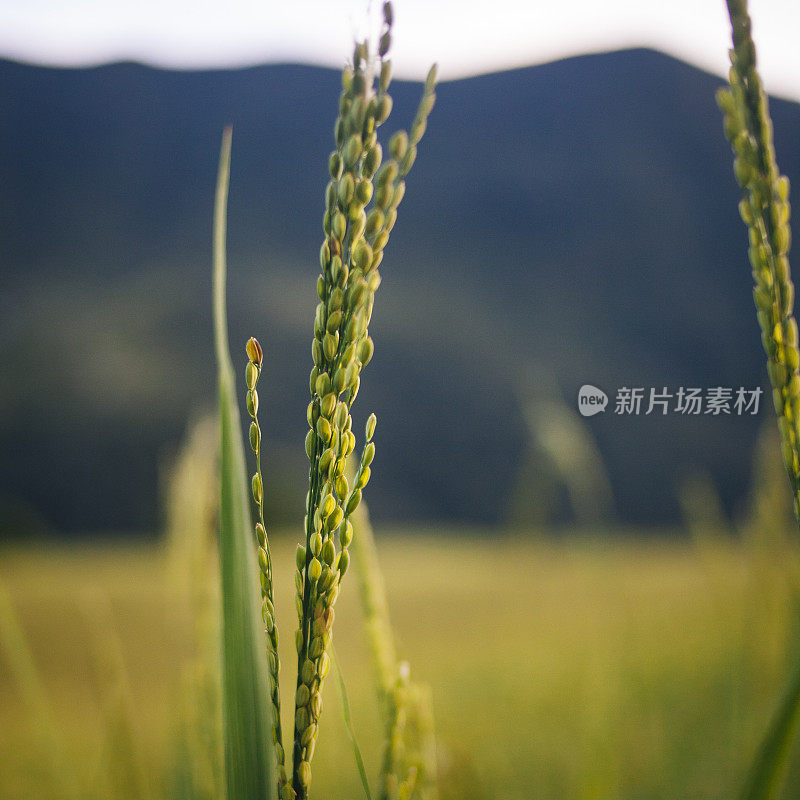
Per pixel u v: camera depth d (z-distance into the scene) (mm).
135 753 1214
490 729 3156
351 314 504
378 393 48594
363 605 825
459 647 5344
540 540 1436
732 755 1304
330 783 1753
